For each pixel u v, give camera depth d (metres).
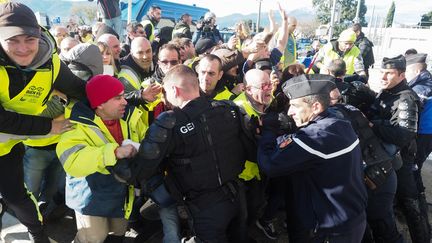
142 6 10.51
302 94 2.06
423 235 2.99
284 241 3.12
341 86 3.25
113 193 2.27
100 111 2.16
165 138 1.93
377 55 19.95
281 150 2.04
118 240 2.57
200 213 2.13
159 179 2.35
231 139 2.15
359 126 2.54
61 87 2.19
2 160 2.23
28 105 2.10
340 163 1.97
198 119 2.02
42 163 2.88
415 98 2.75
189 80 2.11
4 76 1.88
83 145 2.05
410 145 2.95
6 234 2.92
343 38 5.67
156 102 2.65
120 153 2.00
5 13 1.73
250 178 2.57
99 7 6.62
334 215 2.02
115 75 3.39
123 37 8.03
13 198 2.37
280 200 2.85
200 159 2.03
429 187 4.23
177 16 12.05
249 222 2.77
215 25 6.70
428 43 19.62
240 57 3.37
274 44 4.64
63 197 3.01
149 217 2.74
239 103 2.66
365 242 2.84
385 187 2.53
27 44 1.81
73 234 2.96
